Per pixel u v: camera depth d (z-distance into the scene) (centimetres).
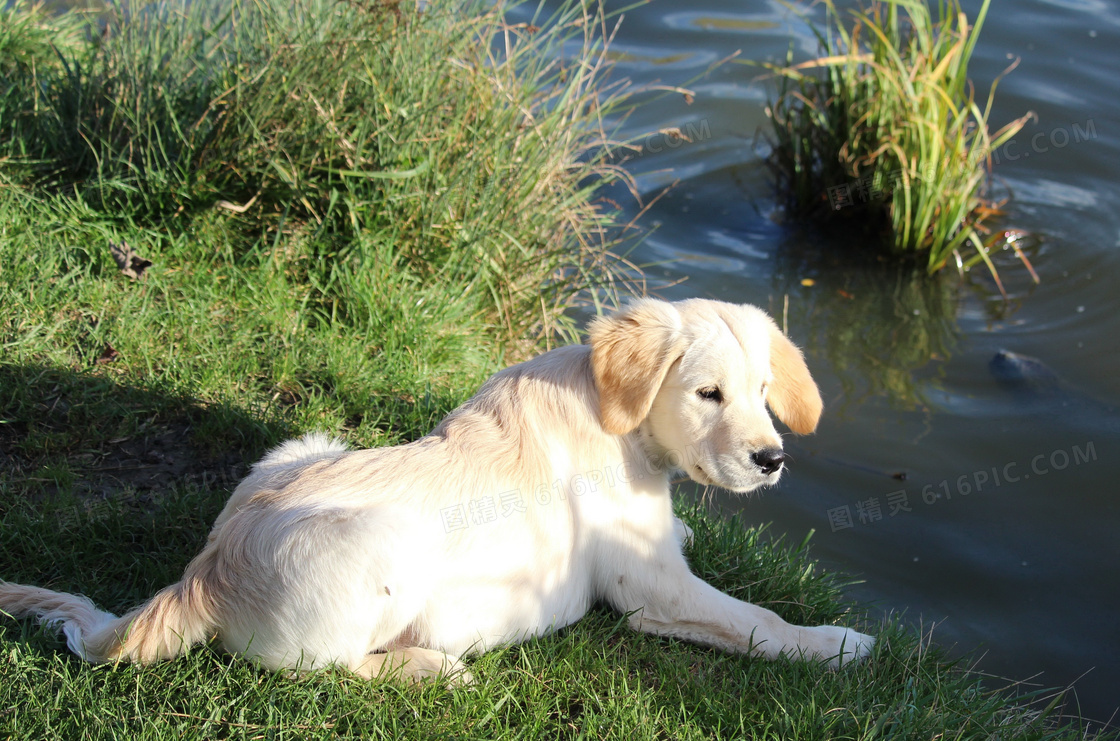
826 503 449
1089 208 670
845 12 869
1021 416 505
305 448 321
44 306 426
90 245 465
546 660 290
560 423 300
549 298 530
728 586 348
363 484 276
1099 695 351
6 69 573
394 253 492
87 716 249
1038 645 373
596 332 298
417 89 495
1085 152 711
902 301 608
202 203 488
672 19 902
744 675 293
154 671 265
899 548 423
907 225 639
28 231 456
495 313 522
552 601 294
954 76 659
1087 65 802
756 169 733
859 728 273
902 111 648
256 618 258
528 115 506
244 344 436
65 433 368
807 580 359
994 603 393
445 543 273
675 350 292
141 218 488
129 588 311
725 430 291
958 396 523
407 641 285
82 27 710
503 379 315
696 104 779
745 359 294
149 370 406
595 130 608
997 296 608
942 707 291
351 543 254
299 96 476
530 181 511
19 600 281
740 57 828
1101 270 619
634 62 823
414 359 451
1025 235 653
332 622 254
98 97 506
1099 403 511
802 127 699
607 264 557
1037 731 292
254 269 473
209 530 332
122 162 480
